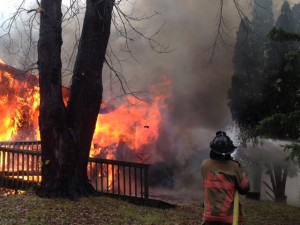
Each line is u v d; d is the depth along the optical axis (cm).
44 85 895
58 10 910
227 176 386
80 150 935
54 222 679
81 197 899
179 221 811
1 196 888
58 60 905
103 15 952
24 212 729
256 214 1061
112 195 1003
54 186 884
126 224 722
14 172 1131
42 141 899
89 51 952
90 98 947
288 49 1500
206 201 388
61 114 900
